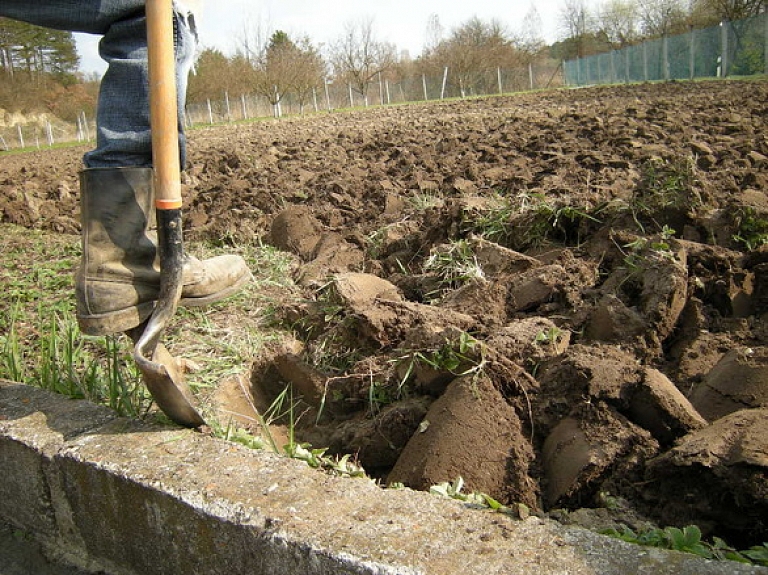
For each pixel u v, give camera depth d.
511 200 4.70
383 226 5.21
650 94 18.27
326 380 3.03
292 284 4.31
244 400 3.05
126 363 3.14
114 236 2.30
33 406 2.53
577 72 44.16
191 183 8.07
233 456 2.12
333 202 6.27
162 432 2.29
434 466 2.29
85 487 2.17
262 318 3.75
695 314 3.06
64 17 2.32
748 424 2.03
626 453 2.23
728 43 29.12
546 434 2.43
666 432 2.31
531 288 3.33
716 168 5.98
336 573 1.66
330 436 2.76
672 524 2.02
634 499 2.12
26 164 15.98
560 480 2.24
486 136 9.98
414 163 7.90
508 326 2.94
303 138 13.24
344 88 48.84
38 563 2.29
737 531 1.97
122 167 2.29
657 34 47.19
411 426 2.60
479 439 2.33
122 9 2.33
